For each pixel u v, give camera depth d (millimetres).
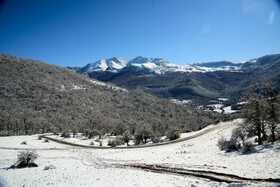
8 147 69125
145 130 77375
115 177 21547
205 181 17578
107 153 51344
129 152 50562
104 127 126250
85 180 21266
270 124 36344
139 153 46250
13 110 172500
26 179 24953
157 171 24344
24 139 89062
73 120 163750
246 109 40188
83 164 36781
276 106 36375
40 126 140375
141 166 28578
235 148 34469
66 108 196375
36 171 31000
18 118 150000
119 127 111688
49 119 160625
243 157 26031
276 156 23219
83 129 118500
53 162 40969
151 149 55344
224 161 24594
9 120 139000
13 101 195750
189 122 158750
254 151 29000
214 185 15445
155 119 171375
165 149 52938
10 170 33781
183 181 18109
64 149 64438
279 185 12195
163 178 19859
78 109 198750
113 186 17859
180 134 76500
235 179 16938
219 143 39562
